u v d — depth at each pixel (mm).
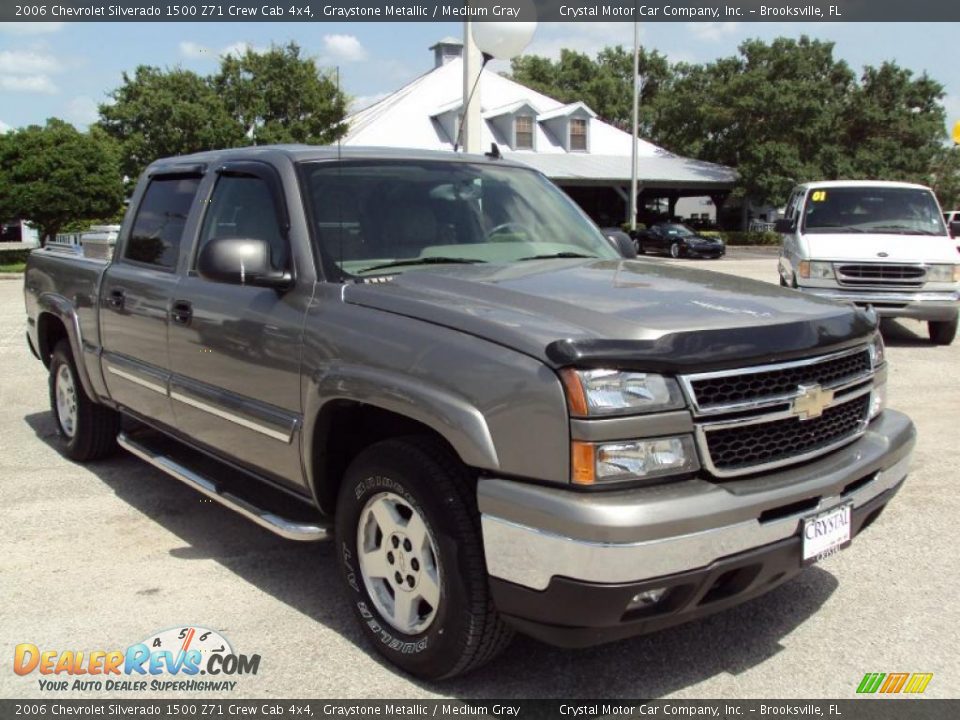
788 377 2906
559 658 3340
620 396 2598
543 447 2633
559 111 38688
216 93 31281
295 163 3875
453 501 2883
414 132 35594
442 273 3541
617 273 3615
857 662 3311
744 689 3131
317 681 3174
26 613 3707
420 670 3115
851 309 3377
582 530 2533
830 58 42594
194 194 4523
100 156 27531
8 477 5586
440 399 2850
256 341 3684
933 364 9531
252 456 3861
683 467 2678
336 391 3217
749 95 40281
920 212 11570
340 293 3404
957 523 4691
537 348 2695
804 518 2873
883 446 3271
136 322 4676
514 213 4316
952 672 3244
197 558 4297
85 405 5652
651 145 43312
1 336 11586
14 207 26547
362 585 3311
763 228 44969
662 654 3373
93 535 4598
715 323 2859
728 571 2717
